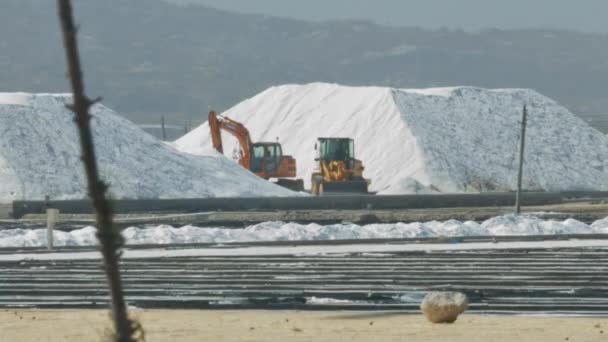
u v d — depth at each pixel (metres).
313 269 73.38
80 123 22.22
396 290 61.25
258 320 49.25
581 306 54.00
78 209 154.38
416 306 54.47
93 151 22.41
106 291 61.31
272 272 71.56
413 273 70.31
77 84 22.12
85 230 103.81
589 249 88.44
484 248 90.00
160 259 81.38
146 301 55.81
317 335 44.50
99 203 22.53
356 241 97.44
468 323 47.78
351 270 72.56
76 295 60.66
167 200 158.25
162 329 46.25
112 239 22.72
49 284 65.50
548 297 58.56
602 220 117.38
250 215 144.38
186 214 148.00
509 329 46.03
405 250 88.50
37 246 97.38
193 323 48.34
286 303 56.12
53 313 52.38
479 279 66.69
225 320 49.44
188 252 87.81
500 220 114.00
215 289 62.41
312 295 59.31
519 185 153.62
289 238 103.75
